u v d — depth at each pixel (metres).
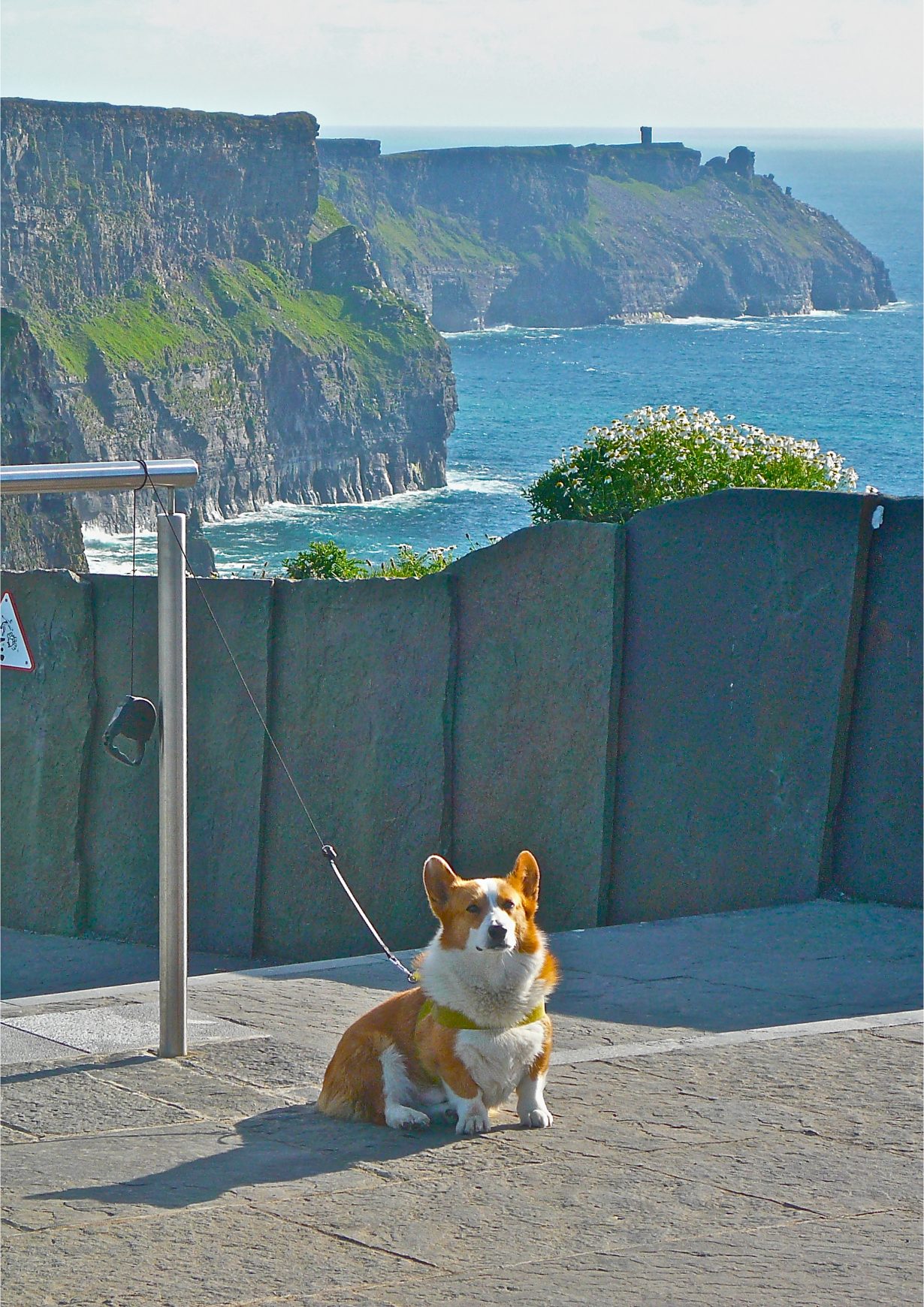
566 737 12.88
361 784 13.81
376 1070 6.08
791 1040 7.36
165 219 185.12
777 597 11.80
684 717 12.30
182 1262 4.43
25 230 169.00
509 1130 5.89
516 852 13.22
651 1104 6.25
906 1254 4.42
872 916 10.91
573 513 20.19
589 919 12.73
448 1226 4.74
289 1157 5.59
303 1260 4.45
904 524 11.32
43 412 111.38
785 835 11.73
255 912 14.20
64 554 111.19
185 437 174.25
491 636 13.32
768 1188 5.11
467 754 13.48
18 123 164.12
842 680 11.48
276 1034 8.20
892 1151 5.55
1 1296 4.17
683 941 10.39
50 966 13.62
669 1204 4.95
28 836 14.93
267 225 198.75
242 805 14.20
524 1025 5.85
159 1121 6.35
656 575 12.45
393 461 192.50
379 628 13.73
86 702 14.69
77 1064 7.50
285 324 188.50
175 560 7.83
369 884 13.77
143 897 14.54
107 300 177.12
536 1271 4.31
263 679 14.09
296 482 186.00
